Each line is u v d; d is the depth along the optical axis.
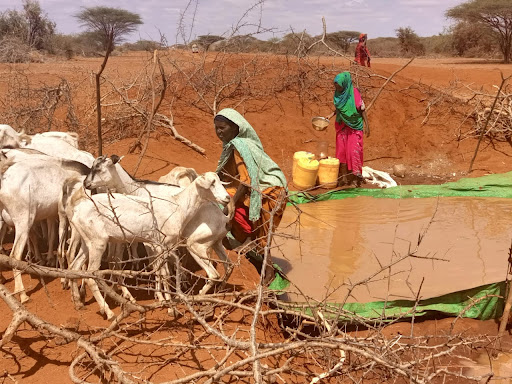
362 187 12.02
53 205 6.46
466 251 8.45
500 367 5.79
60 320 5.64
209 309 5.55
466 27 46.59
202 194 5.85
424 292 7.07
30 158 6.45
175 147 12.02
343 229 9.43
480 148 14.19
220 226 6.13
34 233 6.67
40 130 11.89
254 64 16.12
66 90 12.08
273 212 5.10
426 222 9.80
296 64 17.03
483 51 46.53
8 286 6.34
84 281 5.93
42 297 6.12
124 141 11.77
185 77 14.54
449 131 14.74
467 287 7.22
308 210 10.55
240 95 15.18
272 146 13.64
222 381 4.63
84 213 5.67
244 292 5.72
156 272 5.68
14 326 4.84
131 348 5.22
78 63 30.06
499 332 6.44
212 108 13.69
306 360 5.54
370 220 9.93
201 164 11.59
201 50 16.78
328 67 17.73
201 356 5.16
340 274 7.63
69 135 8.16
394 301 6.64
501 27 36.75
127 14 40.38
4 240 7.59
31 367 4.91
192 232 6.05
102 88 14.62
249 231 6.73
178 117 13.41
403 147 14.52
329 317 6.23
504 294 6.75
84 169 6.81
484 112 14.58
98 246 5.73
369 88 16.06
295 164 11.39
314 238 8.98
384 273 7.65
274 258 8.12
